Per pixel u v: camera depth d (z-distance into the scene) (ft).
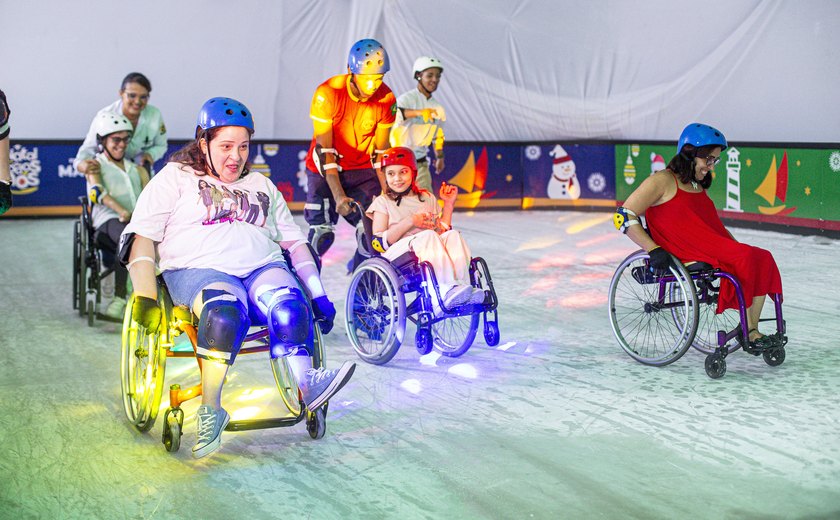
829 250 28.25
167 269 11.68
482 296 15.28
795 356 15.83
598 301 21.12
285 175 43.01
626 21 40.22
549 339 17.51
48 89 43.52
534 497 9.94
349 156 19.98
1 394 14.17
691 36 38.34
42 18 42.75
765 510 9.49
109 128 19.48
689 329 14.71
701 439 11.71
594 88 42.11
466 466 10.92
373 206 16.57
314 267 12.14
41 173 40.24
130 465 11.10
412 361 16.08
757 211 33.17
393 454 11.38
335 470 10.86
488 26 43.70
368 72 18.38
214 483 10.51
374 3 44.45
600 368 15.31
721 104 38.04
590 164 41.78
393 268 15.38
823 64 34.27
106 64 43.93
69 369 15.69
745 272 14.67
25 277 25.55
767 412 12.76
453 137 46.21
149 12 43.91
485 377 14.93
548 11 42.24
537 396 13.78
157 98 44.91
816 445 11.41
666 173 15.48
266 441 11.94
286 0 44.68
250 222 11.86
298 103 46.42
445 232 15.79
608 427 12.27
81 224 19.58
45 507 9.86
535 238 32.94
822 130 34.81
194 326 11.47
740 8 36.45
